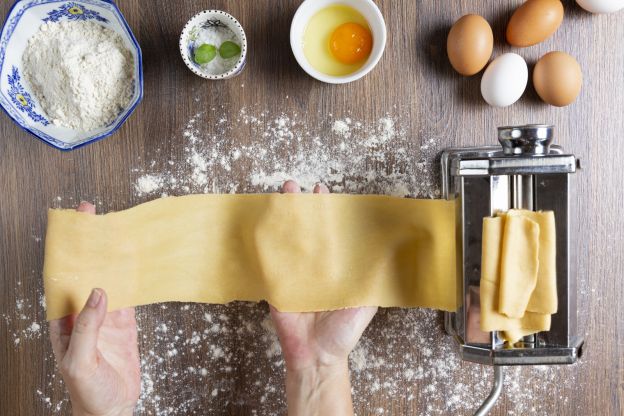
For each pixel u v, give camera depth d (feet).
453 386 3.41
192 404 3.49
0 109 3.43
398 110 3.35
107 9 3.11
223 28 3.19
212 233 3.34
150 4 3.37
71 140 3.28
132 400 3.27
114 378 3.06
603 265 3.32
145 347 3.48
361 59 3.21
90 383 2.85
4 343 3.48
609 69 3.27
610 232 3.31
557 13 3.00
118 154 3.43
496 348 2.75
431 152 3.34
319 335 3.14
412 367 3.42
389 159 3.36
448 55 3.15
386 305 3.17
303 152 3.39
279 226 3.21
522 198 2.77
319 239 3.20
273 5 3.35
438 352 3.41
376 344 3.43
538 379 3.39
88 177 3.44
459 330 2.90
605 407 3.35
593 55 3.27
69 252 3.22
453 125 3.33
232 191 3.41
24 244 3.48
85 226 3.23
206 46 3.13
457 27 3.07
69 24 3.22
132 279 3.31
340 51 3.19
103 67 3.12
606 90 3.27
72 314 3.19
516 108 3.30
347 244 3.21
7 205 3.47
